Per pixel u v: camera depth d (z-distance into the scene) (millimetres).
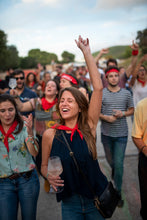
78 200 1694
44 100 3143
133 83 4461
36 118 3188
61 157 1684
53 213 2756
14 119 2080
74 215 1686
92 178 1687
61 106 1797
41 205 2934
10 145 1979
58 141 1732
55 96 3186
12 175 1962
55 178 1613
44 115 3119
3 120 2000
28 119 2039
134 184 3273
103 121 3271
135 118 2170
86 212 1692
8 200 1915
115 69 3230
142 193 2119
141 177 2115
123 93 3219
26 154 2021
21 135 2018
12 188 1965
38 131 3158
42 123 3145
